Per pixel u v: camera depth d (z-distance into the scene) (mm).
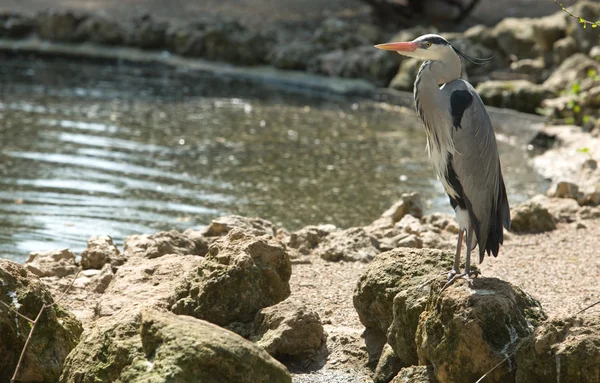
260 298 8094
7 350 7305
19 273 7719
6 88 23016
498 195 7770
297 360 7750
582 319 6367
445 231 12281
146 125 19750
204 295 7934
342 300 9258
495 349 6484
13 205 13844
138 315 7039
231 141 18719
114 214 13672
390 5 29766
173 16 31594
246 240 8367
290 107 22688
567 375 6164
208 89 24609
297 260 10680
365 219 13906
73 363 6902
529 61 24000
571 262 10648
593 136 18641
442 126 7543
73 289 9688
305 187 15570
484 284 6973
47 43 28562
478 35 25438
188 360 6145
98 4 33594
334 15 31703
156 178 15703
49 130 18750
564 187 13945
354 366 7672
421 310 7105
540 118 20609
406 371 7004
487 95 22000
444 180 7773
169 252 10344
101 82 24719
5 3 32625
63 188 14859
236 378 6219
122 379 6367
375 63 25031
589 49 22844
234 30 27750
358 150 18391
